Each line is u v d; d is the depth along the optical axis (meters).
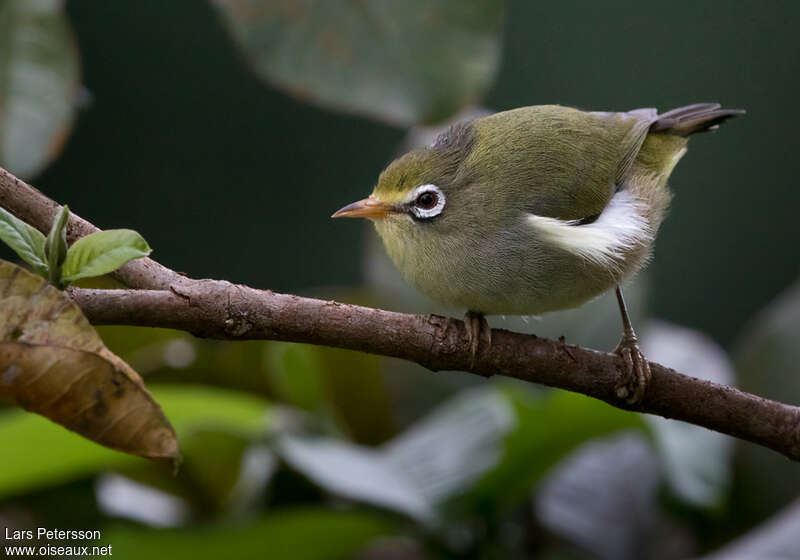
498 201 7.59
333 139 16.48
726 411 6.26
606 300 10.25
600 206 7.95
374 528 8.14
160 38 15.80
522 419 8.03
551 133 8.05
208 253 16.14
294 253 16.39
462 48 7.30
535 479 8.45
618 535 8.96
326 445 8.20
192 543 7.71
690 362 10.07
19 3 7.46
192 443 8.71
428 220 7.68
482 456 8.02
